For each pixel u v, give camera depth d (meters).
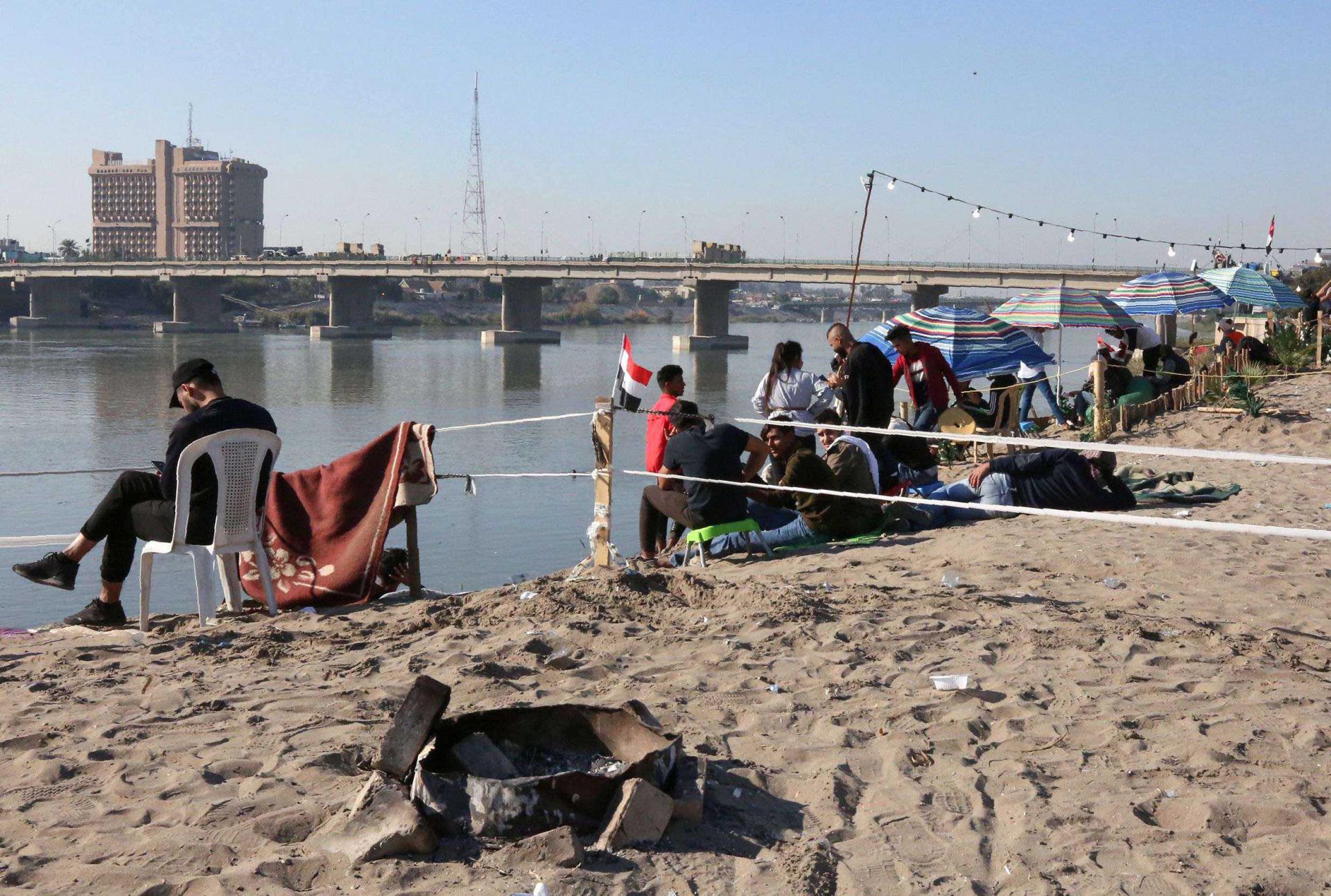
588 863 3.14
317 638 5.68
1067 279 97.75
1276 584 6.89
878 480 9.02
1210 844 3.35
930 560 7.68
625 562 7.77
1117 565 7.42
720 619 5.76
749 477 8.74
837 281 113.25
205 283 154.12
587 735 3.74
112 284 184.50
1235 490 10.35
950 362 15.29
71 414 50.91
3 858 3.22
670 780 3.53
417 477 7.31
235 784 3.72
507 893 2.96
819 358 84.31
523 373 80.94
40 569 6.67
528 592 6.38
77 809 3.55
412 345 123.19
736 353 112.38
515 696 4.60
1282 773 3.83
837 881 3.12
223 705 4.50
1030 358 15.49
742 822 3.45
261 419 6.68
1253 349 22.30
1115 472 10.99
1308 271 38.25
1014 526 8.95
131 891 3.00
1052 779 3.82
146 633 6.09
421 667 5.05
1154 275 20.94
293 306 196.50
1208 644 5.38
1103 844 3.35
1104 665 5.04
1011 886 3.12
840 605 6.13
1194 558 7.62
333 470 7.34
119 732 4.21
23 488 30.36
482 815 3.29
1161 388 18.09
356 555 7.17
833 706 4.50
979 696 4.60
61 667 5.16
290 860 3.14
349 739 4.07
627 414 50.66
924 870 3.19
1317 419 15.64
